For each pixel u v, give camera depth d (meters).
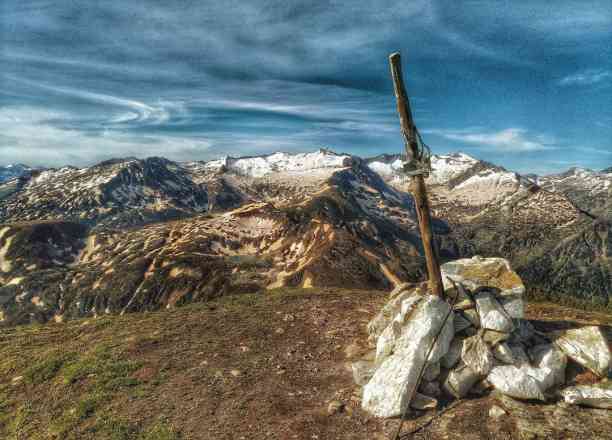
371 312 17.78
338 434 8.74
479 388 9.56
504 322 10.01
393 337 10.83
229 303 21.23
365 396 9.63
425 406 9.13
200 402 10.59
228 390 11.16
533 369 9.41
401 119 10.40
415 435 8.39
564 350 10.07
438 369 9.78
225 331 16.19
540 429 8.00
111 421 9.88
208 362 13.14
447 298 10.78
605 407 8.57
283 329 16.09
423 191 10.48
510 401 8.98
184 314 19.25
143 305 103.44
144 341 15.26
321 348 13.89
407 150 10.50
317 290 24.55
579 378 9.46
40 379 12.82
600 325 11.17
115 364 13.09
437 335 9.77
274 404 10.23
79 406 10.70
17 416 10.81
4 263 160.75
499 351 9.80
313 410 9.81
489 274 11.25
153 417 10.01
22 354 15.60
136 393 11.23
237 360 13.27
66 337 17.52
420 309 10.28
